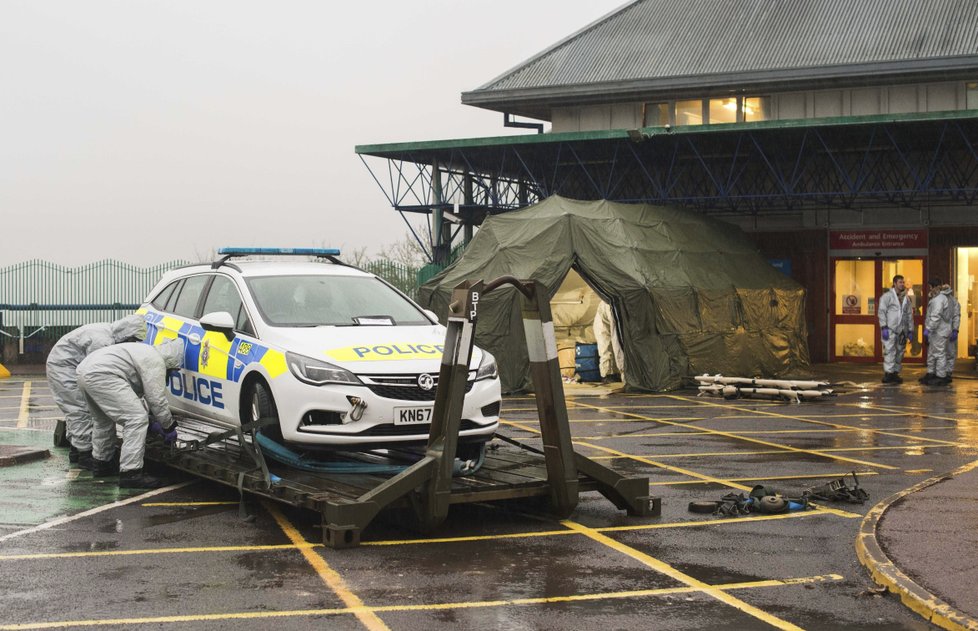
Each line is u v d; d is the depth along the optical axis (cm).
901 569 669
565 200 2208
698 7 3170
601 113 2977
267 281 1006
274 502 930
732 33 2972
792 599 635
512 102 2984
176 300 1120
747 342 2158
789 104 2800
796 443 1315
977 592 620
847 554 745
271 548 760
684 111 2903
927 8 2816
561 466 843
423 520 796
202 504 922
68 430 1120
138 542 777
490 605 620
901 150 2675
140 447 995
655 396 1934
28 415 1669
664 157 2814
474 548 763
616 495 880
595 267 2023
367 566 710
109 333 1099
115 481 1038
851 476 1071
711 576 687
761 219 2822
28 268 2969
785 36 2883
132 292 3017
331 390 844
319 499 779
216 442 1004
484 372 904
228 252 1082
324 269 1056
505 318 1969
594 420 1562
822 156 2750
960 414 1647
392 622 586
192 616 595
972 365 2633
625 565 714
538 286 845
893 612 609
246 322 968
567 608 614
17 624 580
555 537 798
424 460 796
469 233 2925
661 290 2027
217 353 984
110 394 989
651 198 2667
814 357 2767
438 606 617
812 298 2772
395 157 2756
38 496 958
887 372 2188
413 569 702
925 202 2658
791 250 2792
